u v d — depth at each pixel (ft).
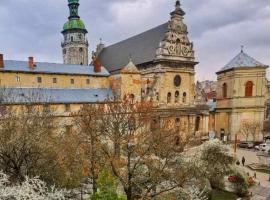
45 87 175.52
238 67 232.73
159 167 79.51
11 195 43.50
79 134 97.50
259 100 236.22
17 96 136.26
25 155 69.51
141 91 205.05
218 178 118.32
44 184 55.93
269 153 182.09
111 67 236.22
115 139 77.97
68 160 80.74
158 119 111.14
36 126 78.59
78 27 286.05
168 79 202.49
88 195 77.05
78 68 196.03
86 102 171.32
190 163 96.37
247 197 115.96
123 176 76.02
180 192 80.48
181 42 205.36
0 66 159.74
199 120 221.46
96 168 75.72
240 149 215.10
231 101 238.68
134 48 229.86
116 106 92.22
